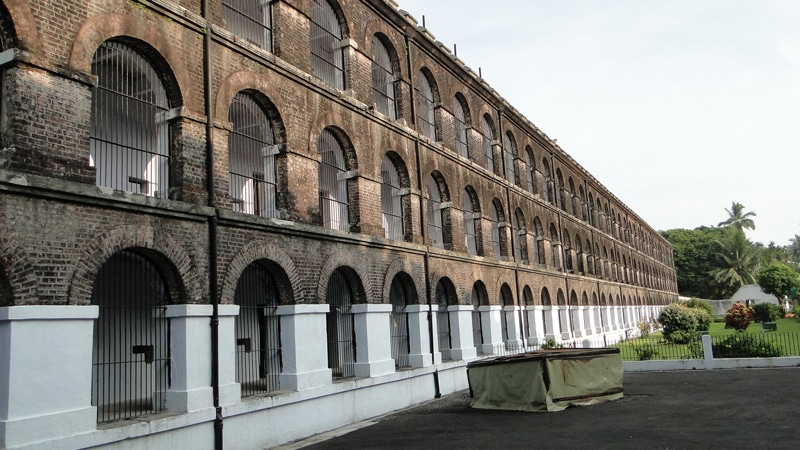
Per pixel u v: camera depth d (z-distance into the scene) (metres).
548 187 35.31
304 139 15.01
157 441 10.27
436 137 22.67
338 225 17.89
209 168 12.10
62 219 9.29
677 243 99.19
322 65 18.03
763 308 55.28
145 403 12.56
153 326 11.44
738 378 20.16
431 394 19.33
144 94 13.63
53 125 9.37
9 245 8.56
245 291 16.47
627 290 53.44
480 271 24.00
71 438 8.84
